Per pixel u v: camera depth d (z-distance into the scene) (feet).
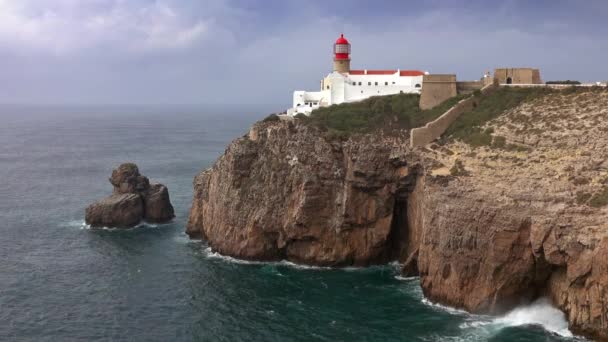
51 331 220.64
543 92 294.25
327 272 288.92
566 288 214.07
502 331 215.72
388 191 293.43
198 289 263.49
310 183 296.51
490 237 229.04
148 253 317.83
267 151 318.65
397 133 309.63
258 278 279.08
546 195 221.25
